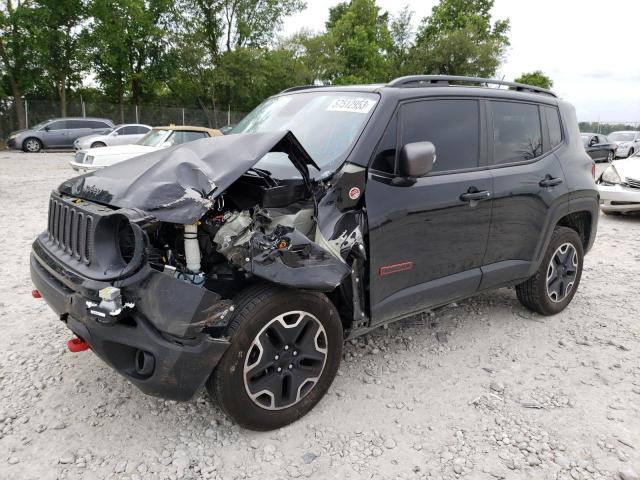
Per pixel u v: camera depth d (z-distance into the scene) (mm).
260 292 2645
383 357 3789
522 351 3949
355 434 2893
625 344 4086
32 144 22297
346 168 2951
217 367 2553
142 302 2348
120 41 29172
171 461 2617
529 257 4160
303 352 2850
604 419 3092
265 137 2758
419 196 3266
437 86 3623
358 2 41156
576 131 4637
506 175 3818
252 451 2721
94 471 2529
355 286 3059
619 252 6922
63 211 2820
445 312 4656
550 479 2586
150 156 3062
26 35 25844
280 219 2791
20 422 2863
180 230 2672
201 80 34281
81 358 3574
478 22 43688
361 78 38250
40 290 2887
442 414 3107
